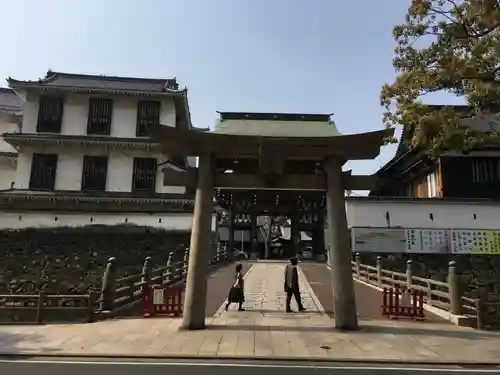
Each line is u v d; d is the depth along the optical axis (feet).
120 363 27.48
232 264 100.37
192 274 38.22
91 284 76.28
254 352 29.94
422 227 90.94
